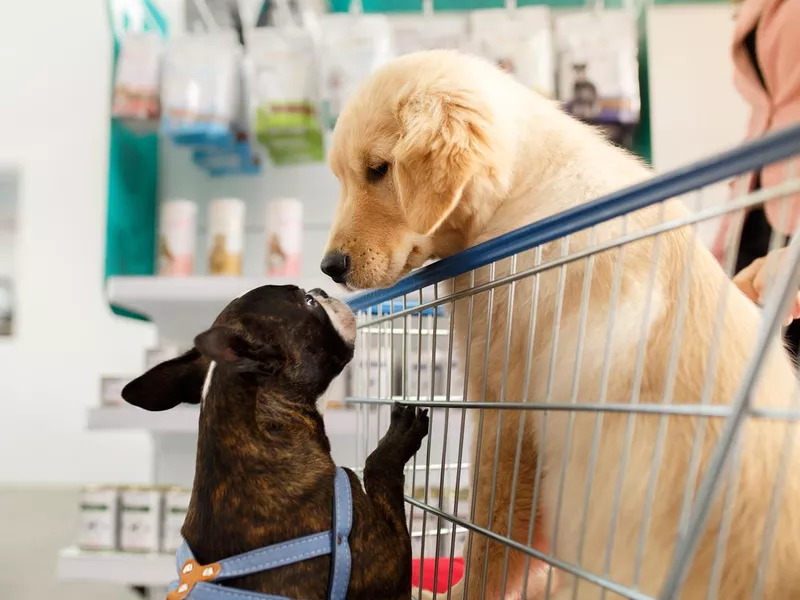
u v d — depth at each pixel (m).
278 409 1.12
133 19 2.63
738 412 0.59
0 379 3.35
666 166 2.47
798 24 2.07
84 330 3.38
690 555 0.61
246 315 1.16
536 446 1.08
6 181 3.50
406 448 1.13
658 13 2.52
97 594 2.57
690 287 0.99
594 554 0.96
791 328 1.50
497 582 1.12
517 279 0.94
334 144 1.39
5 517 2.99
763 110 2.23
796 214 1.70
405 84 1.26
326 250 1.34
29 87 3.43
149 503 2.14
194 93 2.34
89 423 2.09
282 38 2.37
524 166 1.21
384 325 1.51
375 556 1.01
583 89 2.28
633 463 0.93
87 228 3.39
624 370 0.97
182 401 1.27
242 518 0.99
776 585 0.84
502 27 2.29
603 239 1.03
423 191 1.11
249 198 2.87
